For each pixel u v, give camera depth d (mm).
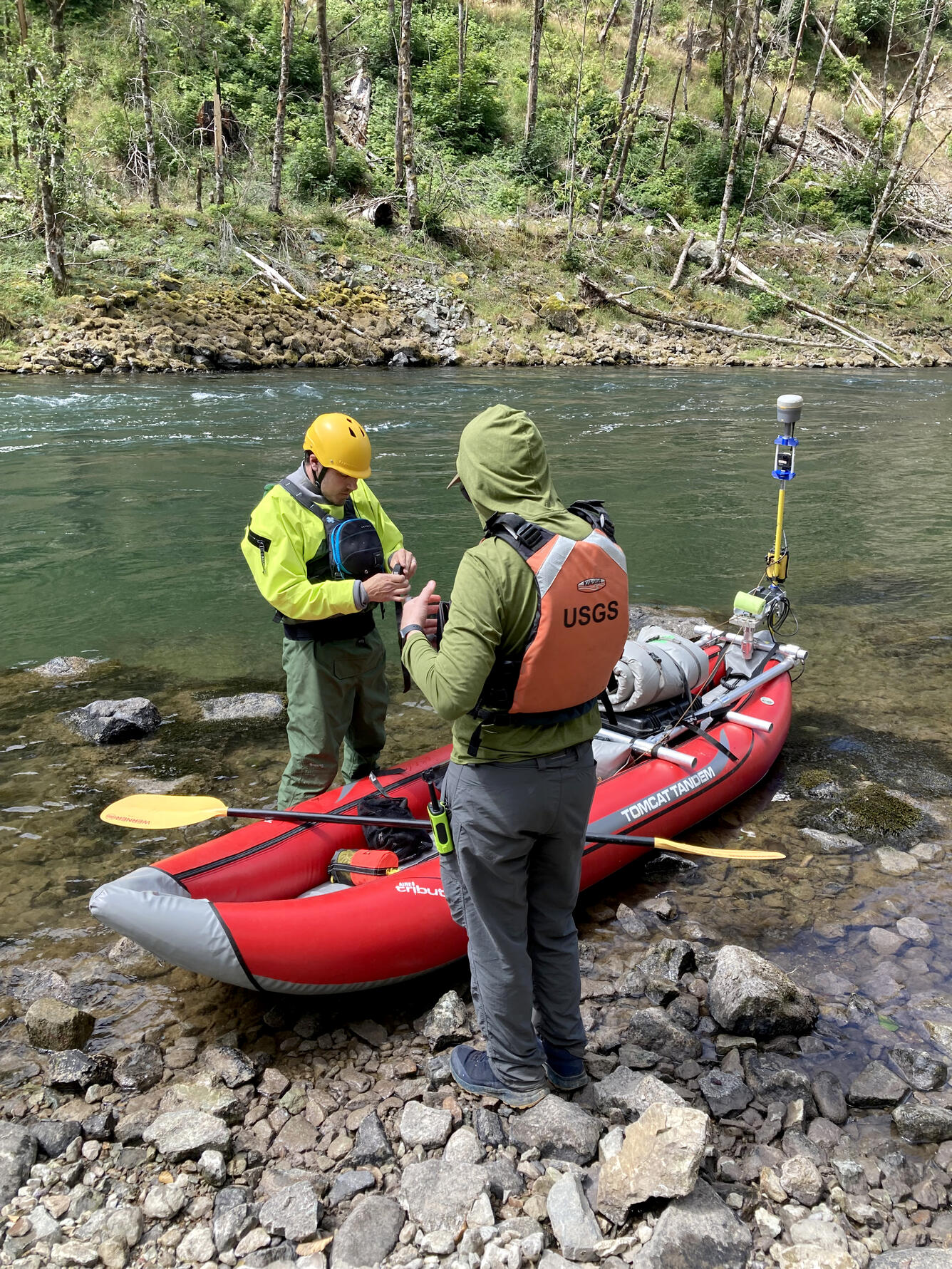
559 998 2418
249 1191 2188
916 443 12289
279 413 12570
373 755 3664
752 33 24109
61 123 15719
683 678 3992
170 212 19062
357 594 3029
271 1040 2707
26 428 11289
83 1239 2047
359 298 18719
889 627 6176
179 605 6426
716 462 10891
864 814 3916
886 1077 2500
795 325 22906
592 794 2285
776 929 3203
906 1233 2080
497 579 2016
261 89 23828
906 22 34062
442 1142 2305
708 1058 2623
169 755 4406
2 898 3318
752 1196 2160
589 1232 2029
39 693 5090
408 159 21062
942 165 32562
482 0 30875
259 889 3055
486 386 15695
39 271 16422
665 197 25750
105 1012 2803
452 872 2389
